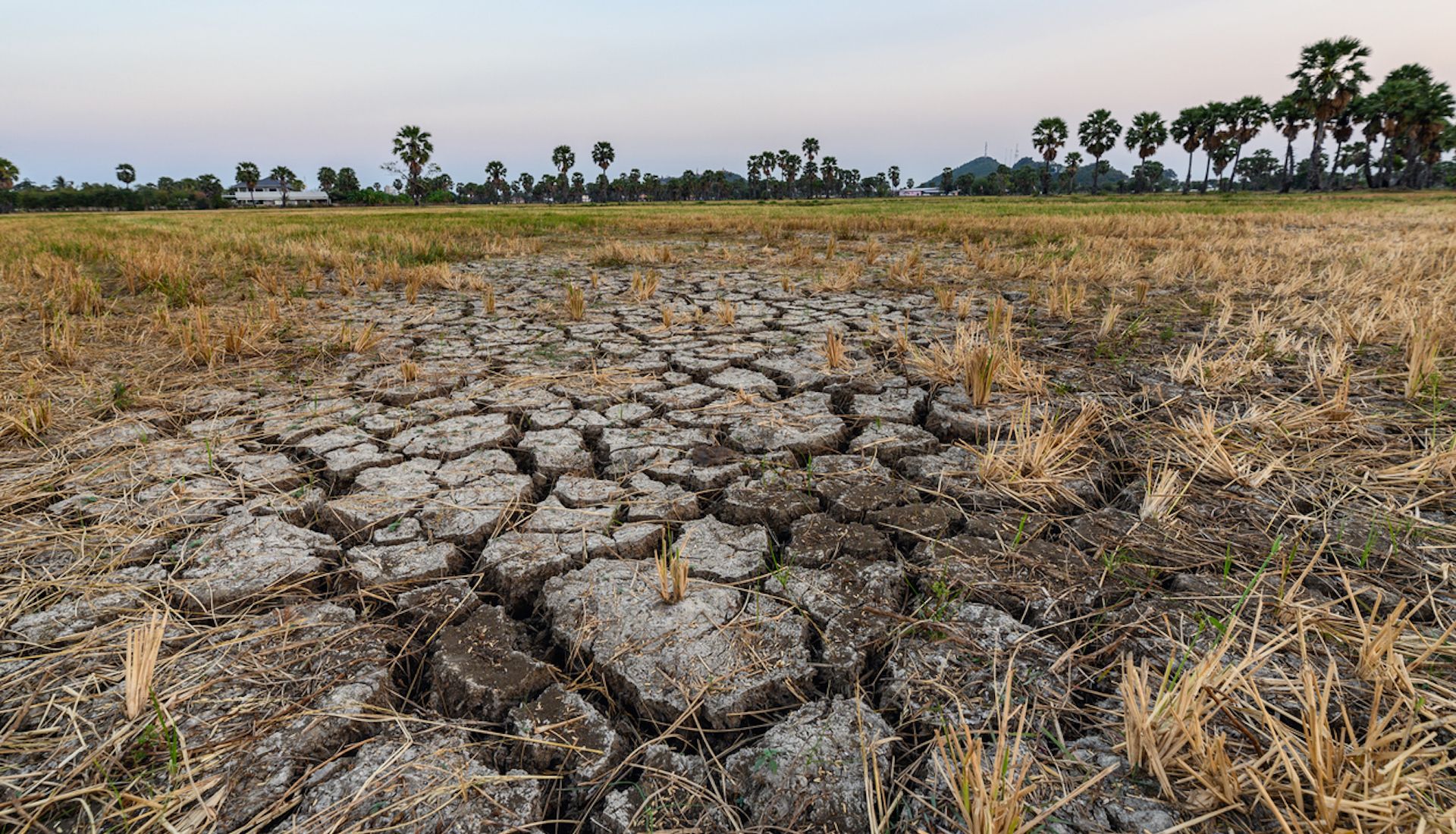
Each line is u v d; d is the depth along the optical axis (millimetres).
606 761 1441
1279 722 1428
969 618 1830
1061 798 1283
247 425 3246
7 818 1268
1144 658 1629
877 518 2375
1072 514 2459
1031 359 4285
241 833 1271
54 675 1636
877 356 4367
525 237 14844
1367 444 2844
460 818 1297
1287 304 5512
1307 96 52656
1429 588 1851
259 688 1608
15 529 2262
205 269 9211
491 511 2430
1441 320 4434
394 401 3609
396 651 1782
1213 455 2674
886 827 1251
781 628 1825
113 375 4043
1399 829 1141
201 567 2082
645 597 1954
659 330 5203
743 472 2732
